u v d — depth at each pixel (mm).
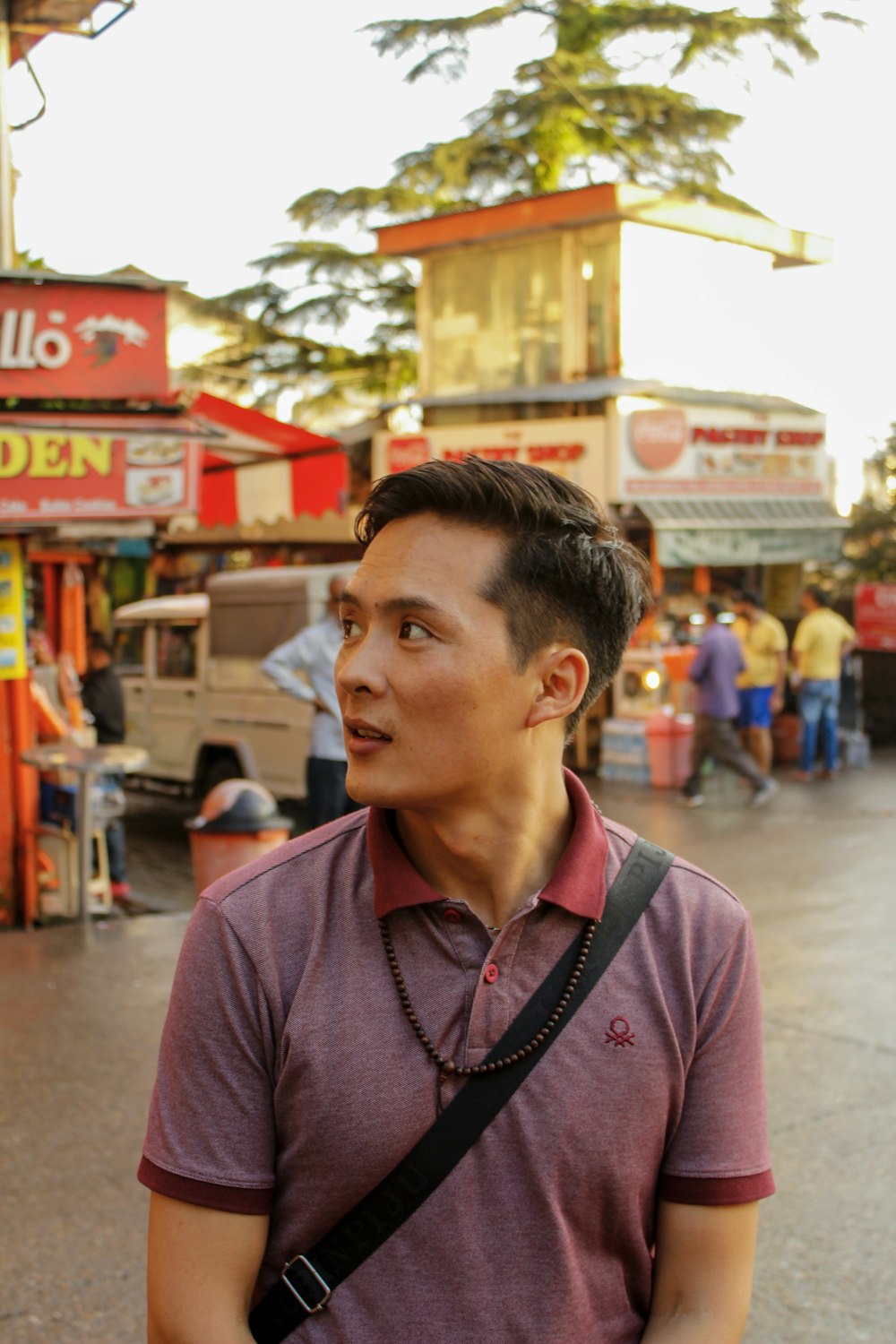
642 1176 1468
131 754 7445
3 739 7387
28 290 6117
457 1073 1416
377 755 1437
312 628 7852
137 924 7602
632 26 19641
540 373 15977
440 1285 1397
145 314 6328
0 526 6188
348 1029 1416
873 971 6730
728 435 14867
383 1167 1404
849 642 14844
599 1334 1458
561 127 20109
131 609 11875
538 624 1461
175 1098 1440
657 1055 1462
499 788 1476
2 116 7094
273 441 7543
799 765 14273
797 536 15359
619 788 13219
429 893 1436
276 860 1530
